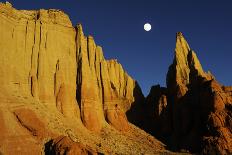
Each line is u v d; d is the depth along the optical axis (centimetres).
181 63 10956
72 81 8712
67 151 6109
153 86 11550
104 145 7719
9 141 6194
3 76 7375
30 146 6291
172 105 10288
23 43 8175
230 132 8819
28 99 7519
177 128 9831
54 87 8312
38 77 8081
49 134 6731
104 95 9606
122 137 8806
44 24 8712
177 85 10412
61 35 8981
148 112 10969
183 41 11400
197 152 8738
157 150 8675
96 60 9850
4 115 6612
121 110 9688
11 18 8094
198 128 9394
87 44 9750
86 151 6356
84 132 7962
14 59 7800
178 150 9031
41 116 7125
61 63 8625
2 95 6981
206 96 9600
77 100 8644
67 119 7988
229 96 9769
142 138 9369
